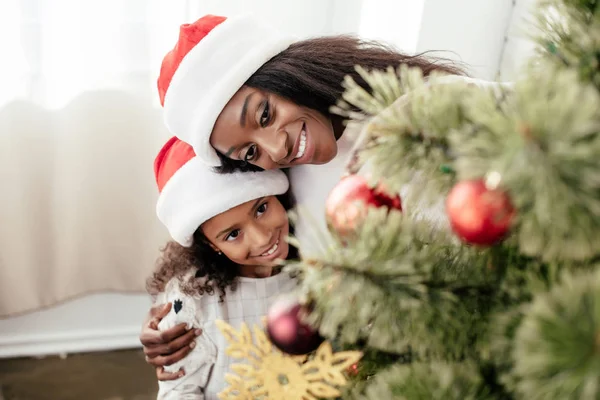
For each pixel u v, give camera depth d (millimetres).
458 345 452
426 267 437
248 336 607
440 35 1180
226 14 1209
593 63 393
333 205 500
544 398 334
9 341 1469
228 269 946
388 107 445
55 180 1310
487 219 374
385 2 1183
